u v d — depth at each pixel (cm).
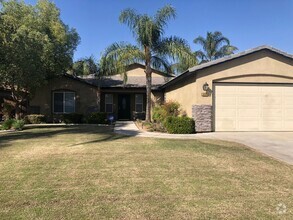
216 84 1523
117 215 465
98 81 2448
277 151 1000
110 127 1800
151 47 1975
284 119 1564
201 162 808
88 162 802
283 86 1565
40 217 457
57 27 2094
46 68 2017
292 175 700
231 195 557
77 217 458
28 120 2167
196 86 1505
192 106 1528
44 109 2303
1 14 1734
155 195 553
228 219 454
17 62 1633
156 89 2402
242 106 1538
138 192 569
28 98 2219
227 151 973
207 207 498
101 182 629
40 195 551
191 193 565
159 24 1934
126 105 2553
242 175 691
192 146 1048
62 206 500
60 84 2314
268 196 554
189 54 1888
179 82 1897
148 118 2000
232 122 1530
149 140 1188
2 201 522
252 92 1544
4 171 717
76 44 2295
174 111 1798
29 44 1697
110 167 751
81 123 2203
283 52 1536
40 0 2133
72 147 1034
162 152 938
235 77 1526
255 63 1541
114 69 2066
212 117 1516
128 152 936
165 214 469
